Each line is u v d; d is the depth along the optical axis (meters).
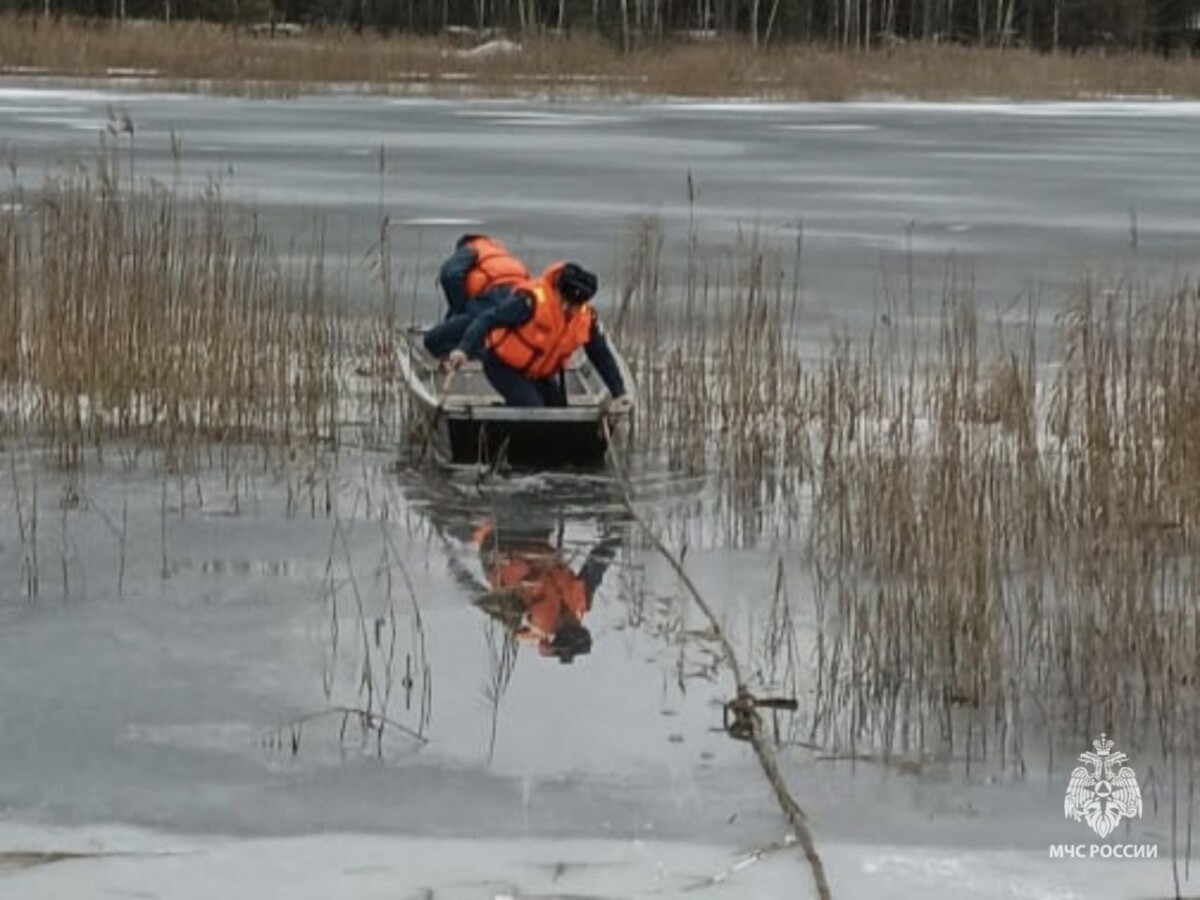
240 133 33.53
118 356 12.48
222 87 45.09
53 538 10.34
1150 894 6.43
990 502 9.94
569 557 10.21
